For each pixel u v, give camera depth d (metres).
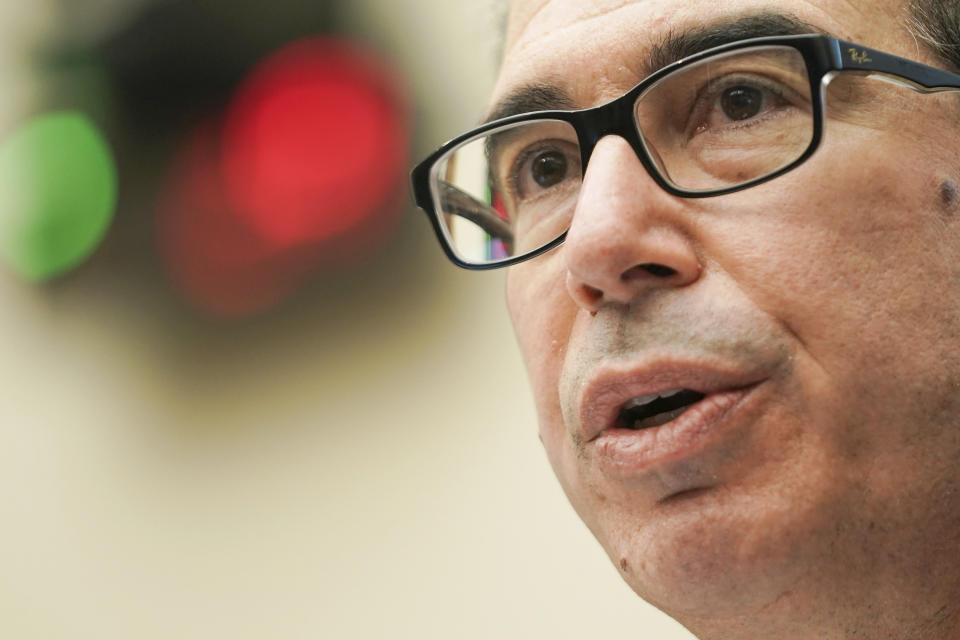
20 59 5.73
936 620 1.58
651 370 1.55
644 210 1.56
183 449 5.41
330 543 4.93
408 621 4.59
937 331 1.54
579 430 1.67
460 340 5.21
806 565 1.52
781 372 1.52
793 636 1.59
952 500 1.54
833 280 1.52
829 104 1.57
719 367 1.52
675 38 1.65
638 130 1.61
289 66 5.30
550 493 4.70
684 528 1.54
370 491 5.00
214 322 5.51
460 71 5.12
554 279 1.82
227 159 5.40
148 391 5.57
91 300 5.71
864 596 1.55
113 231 5.62
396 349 5.26
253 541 5.03
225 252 5.46
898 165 1.55
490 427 4.98
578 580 4.45
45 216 5.71
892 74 1.56
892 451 1.52
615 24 1.71
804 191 1.54
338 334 5.35
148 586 5.06
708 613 1.58
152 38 5.44
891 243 1.54
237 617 4.84
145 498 5.34
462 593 4.58
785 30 1.60
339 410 5.26
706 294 1.55
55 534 5.33
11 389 5.73
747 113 1.61
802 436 1.51
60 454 5.56
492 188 1.97
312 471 5.16
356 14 5.27
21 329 5.78
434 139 5.21
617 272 1.56
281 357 5.39
